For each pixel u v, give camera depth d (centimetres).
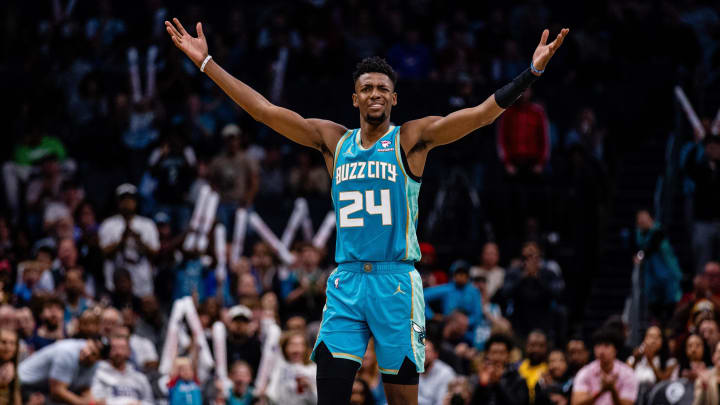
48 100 2059
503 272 1633
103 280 1473
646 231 1546
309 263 1584
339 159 595
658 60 2161
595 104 2155
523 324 1470
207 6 2494
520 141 1888
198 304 1469
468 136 1950
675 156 1656
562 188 1945
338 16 2328
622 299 1781
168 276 1510
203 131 1983
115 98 2128
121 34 2209
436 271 1653
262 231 1745
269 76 2134
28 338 1243
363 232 582
